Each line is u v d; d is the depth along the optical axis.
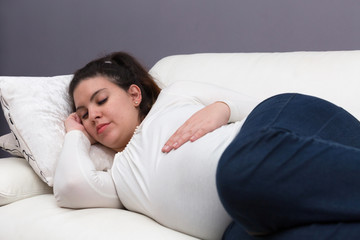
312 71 1.32
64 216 1.06
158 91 1.51
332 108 0.94
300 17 2.03
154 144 1.12
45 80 1.45
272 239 0.75
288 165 0.71
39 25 2.94
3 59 3.13
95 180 1.14
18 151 1.43
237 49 2.21
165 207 1.02
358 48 1.89
